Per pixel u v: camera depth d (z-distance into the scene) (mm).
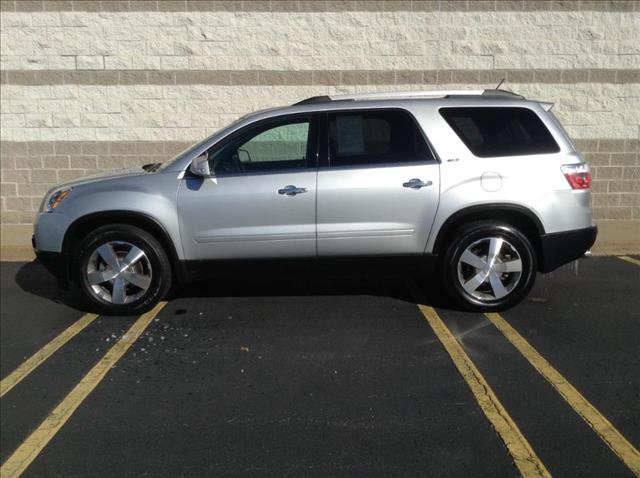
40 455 3814
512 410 4254
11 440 3996
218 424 4141
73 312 6445
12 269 8312
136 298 6203
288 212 6031
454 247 6066
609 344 5402
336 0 10008
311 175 6043
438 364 5020
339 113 6184
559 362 5031
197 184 6086
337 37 10062
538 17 10008
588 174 6215
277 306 6508
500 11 10000
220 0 10000
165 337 5688
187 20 10039
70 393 4617
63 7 10023
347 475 3551
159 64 10133
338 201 6008
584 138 10250
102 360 5203
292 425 4109
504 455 3721
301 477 3543
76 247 6203
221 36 10062
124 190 6113
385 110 6172
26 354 5367
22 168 10375
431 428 4039
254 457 3748
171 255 6172
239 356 5238
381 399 4445
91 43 10102
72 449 3877
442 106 6195
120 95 10195
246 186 6047
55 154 10328
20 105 10234
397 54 10086
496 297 6121
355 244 6078
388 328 5828
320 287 7176
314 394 4539
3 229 10055
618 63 10086
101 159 10328
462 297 6145
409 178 6004
